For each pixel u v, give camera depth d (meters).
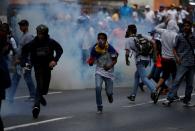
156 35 28.05
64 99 25.06
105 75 21.44
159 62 25.95
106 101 24.59
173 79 25.53
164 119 20.00
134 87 24.67
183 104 24.09
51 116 20.17
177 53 23.41
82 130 17.53
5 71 14.95
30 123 18.61
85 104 23.52
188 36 23.23
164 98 25.92
